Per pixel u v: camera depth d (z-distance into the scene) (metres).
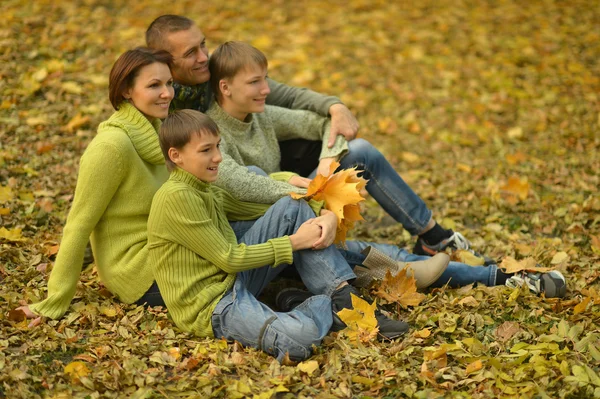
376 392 4.11
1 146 7.21
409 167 8.15
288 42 11.50
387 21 12.72
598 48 11.81
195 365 4.25
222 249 4.43
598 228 6.55
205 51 5.18
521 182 7.24
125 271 4.79
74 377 4.06
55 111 8.05
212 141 4.41
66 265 4.66
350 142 5.50
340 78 10.41
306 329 4.34
